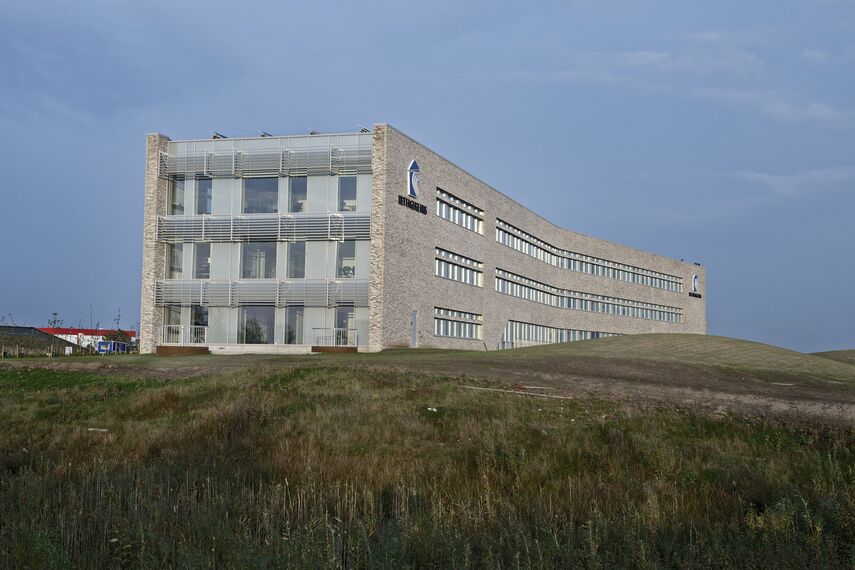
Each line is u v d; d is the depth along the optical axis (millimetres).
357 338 40219
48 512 9273
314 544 7609
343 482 11125
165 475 11656
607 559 7359
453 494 10516
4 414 19000
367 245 40594
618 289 80312
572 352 37531
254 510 9352
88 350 49094
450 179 48406
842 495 9609
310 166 41594
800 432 16562
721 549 7551
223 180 43000
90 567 7375
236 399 18938
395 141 41625
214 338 42094
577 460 13109
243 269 42188
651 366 31125
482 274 53031
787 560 7277
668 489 10609
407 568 7055
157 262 42812
